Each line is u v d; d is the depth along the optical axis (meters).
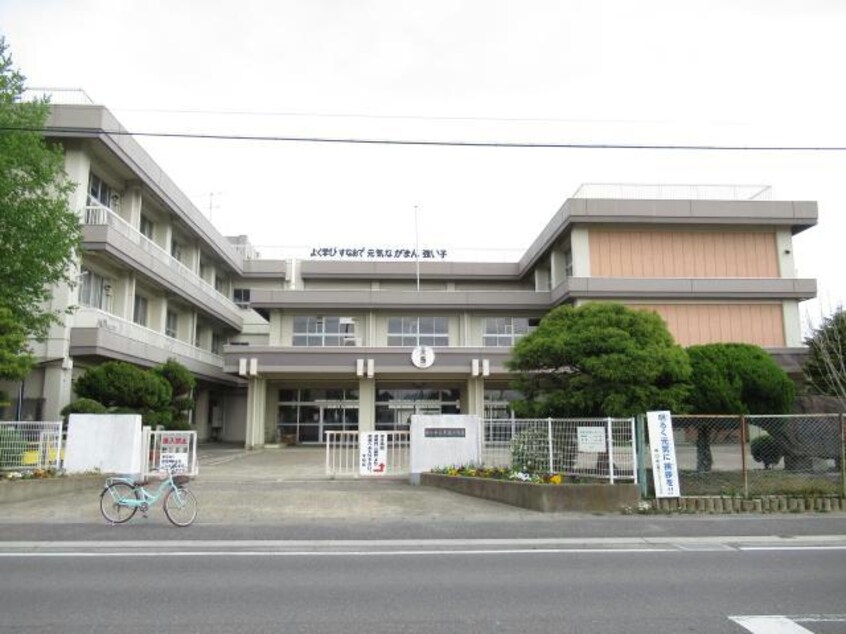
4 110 14.36
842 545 9.27
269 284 41.22
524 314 34.94
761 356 14.69
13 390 20.19
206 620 5.66
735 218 29.52
